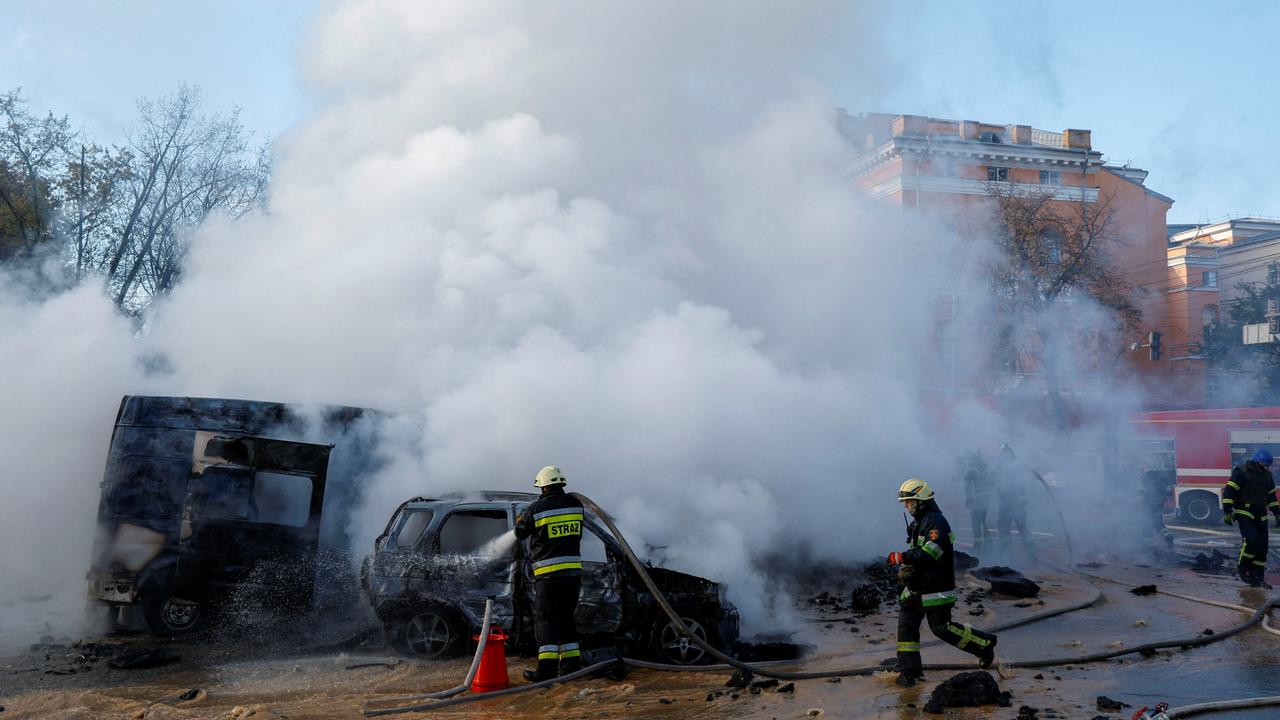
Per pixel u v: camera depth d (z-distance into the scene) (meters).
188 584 8.13
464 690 6.52
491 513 7.85
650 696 6.56
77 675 7.07
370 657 7.74
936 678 7.00
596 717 6.03
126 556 8.19
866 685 6.84
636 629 7.50
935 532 6.85
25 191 24.58
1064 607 10.02
